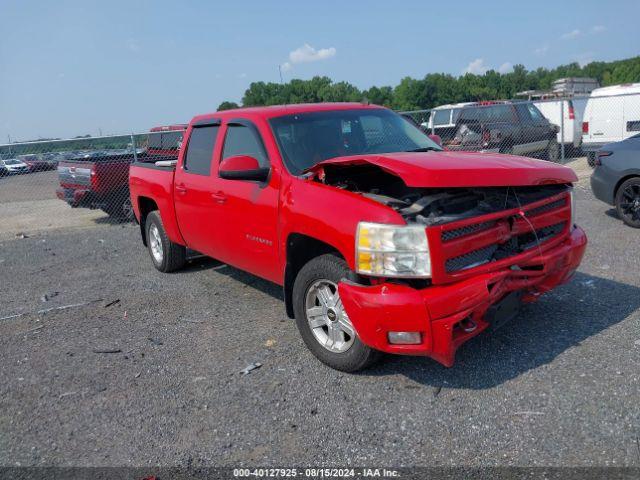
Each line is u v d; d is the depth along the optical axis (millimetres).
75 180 11938
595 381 3645
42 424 3742
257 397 3844
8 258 9164
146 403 3896
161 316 5633
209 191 5418
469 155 4145
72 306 6199
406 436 3266
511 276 3746
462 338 3512
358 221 3621
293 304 4348
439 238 3414
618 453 2951
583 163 15906
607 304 4906
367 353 3848
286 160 4547
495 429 3250
